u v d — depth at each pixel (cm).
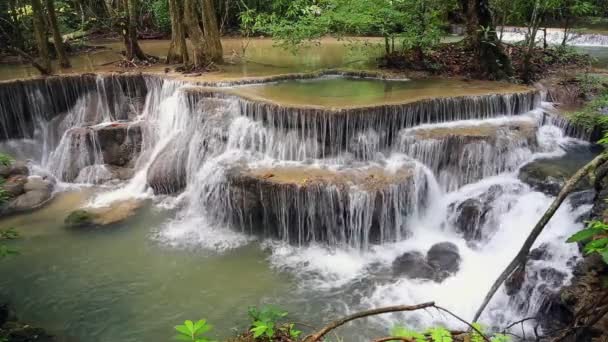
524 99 934
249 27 1575
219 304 625
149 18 1973
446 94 918
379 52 1405
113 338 572
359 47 1448
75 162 1023
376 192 714
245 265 711
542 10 1102
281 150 845
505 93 921
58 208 899
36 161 1077
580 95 1004
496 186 769
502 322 580
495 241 711
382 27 1150
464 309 607
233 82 1040
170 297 642
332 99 895
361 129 830
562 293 524
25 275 697
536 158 826
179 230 812
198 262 720
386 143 849
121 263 721
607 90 935
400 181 741
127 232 809
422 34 1140
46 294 655
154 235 798
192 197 884
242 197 770
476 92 934
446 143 802
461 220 750
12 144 1077
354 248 739
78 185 998
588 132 872
